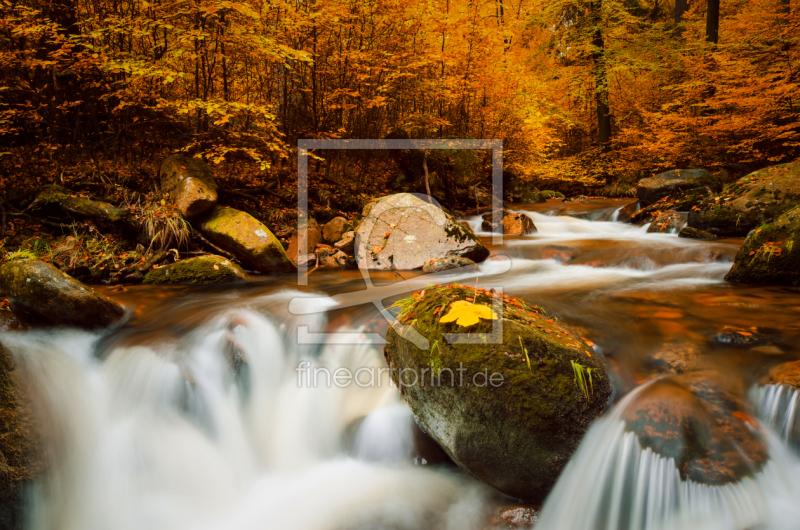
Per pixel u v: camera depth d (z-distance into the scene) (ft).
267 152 24.52
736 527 6.66
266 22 22.41
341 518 8.34
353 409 10.44
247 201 22.58
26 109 20.99
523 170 37.22
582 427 7.46
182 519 8.50
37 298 10.51
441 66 28.71
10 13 19.12
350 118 28.02
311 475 9.56
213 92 22.81
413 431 9.57
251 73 26.17
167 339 11.02
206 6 18.81
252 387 10.86
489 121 33.06
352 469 9.62
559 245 20.74
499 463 7.72
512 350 7.57
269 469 9.82
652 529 7.11
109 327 11.84
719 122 30.42
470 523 7.89
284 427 10.46
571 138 57.26
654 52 46.68
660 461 7.21
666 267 17.21
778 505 6.77
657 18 58.65
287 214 22.56
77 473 8.33
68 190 19.01
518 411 7.35
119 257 17.24
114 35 21.81
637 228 25.86
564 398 7.33
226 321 11.85
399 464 9.52
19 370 8.51
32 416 8.11
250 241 17.56
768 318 10.62
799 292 12.76
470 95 30.32
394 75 24.94
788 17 31.37
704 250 17.47
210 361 10.56
